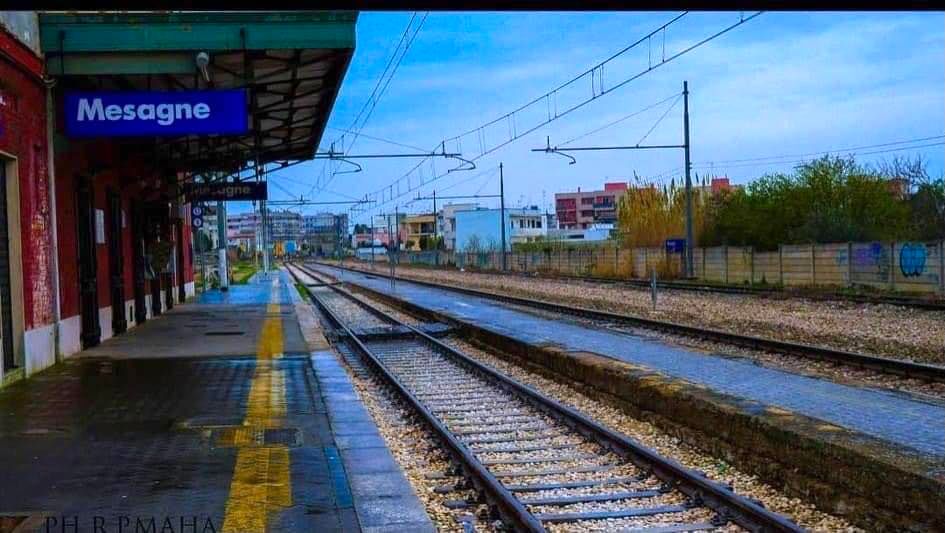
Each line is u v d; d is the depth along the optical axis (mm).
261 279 66188
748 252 44594
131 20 13523
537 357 16312
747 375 14039
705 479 7293
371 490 6738
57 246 14102
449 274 77250
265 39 13695
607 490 7738
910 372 13641
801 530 5949
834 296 30156
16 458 7730
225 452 7945
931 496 5988
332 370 13273
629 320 23984
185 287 34562
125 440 8453
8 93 11867
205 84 16812
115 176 19031
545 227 132625
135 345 16734
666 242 51094
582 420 10133
